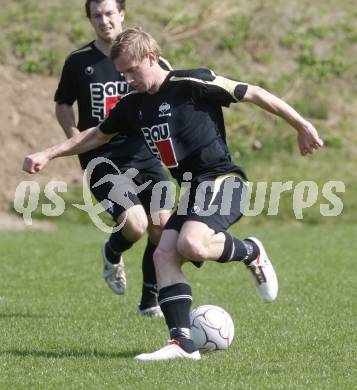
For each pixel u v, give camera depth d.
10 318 29.38
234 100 23.14
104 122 24.64
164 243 22.94
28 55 74.62
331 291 35.34
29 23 78.50
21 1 82.44
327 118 76.06
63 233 55.31
